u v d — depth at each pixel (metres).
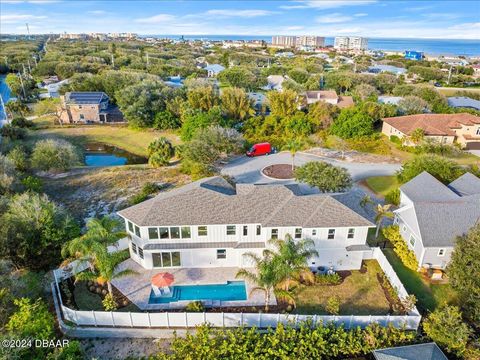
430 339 21.67
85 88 95.38
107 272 23.14
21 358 19.28
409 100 75.50
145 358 21.44
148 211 28.16
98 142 71.25
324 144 62.00
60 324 23.03
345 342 21.08
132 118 75.62
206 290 26.78
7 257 27.16
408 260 29.02
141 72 113.69
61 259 29.39
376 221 31.14
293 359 19.89
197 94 78.00
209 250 28.70
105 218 27.27
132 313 22.69
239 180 47.19
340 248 28.56
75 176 50.62
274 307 24.94
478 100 94.12
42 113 87.00
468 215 29.06
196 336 21.31
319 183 38.09
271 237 28.14
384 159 55.31
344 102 87.44
